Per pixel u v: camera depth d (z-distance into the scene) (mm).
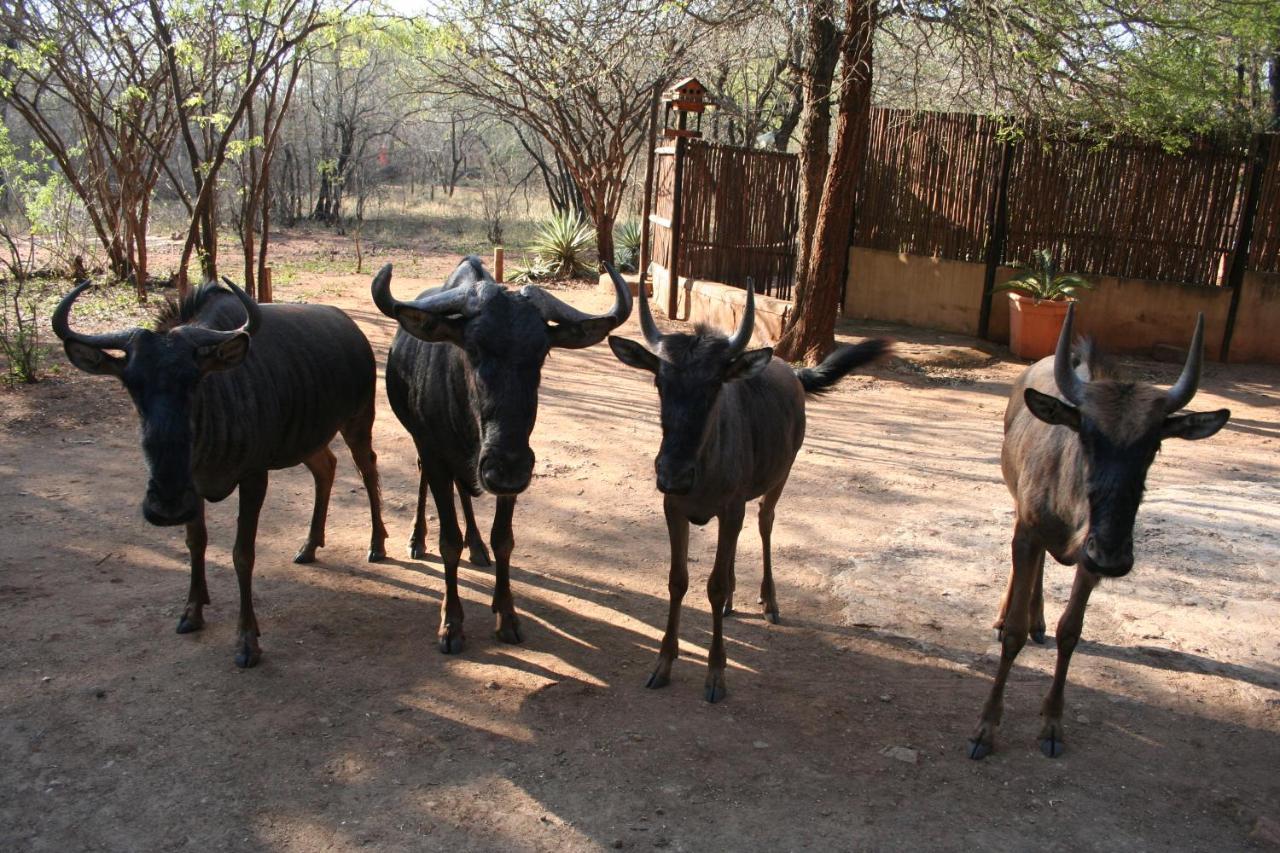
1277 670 5676
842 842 4066
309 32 14812
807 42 13711
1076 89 13094
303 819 4078
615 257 22484
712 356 4703
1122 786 4566
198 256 16094
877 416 11273
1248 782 4637
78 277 17688
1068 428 4695
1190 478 9289
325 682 5172
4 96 16016
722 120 27781
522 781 4395
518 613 6137
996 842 4113
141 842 3900
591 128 22484
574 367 13016
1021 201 15555
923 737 4902
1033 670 5637
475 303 4992
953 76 15875
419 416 5699
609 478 8672
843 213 12922
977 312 16031
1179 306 15188
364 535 7273
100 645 5391
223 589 6207
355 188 35812
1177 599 6543
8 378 10359
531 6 19484
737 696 5238
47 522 6957
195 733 4641
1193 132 14539
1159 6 13031
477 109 27875
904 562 7070
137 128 15648
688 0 12898
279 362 5680
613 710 5035
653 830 4094
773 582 6379
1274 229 14547
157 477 4547
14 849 3820
